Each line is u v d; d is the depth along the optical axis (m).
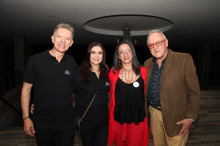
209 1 4.40
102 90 1.99
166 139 1.93
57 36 1.59
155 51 1.80
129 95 1.99
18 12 5.42
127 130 2.04
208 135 3.60
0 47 15.27
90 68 1.97
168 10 5.19
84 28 7.98
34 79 1.65
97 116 1.98
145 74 2.01
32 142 3.18
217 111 5.01
